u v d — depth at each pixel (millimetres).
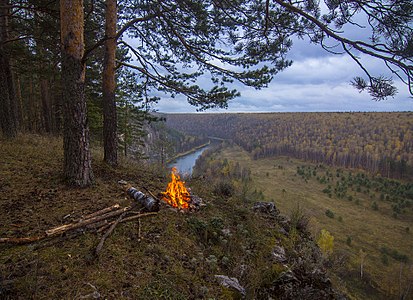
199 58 8383
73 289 2537
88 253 3133
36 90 21391
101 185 5684
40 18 8883
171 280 3055
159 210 4844
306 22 5617
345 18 4805
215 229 4727
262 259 4406
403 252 47406
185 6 7430
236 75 8062
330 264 5660
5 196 4520
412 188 85938
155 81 8875
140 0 7977
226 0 6570
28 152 7805
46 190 4965
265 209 6758
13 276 2576
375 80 4531
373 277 34094
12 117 9680
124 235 3752
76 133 5273
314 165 127812
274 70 7664
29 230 3504
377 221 64500
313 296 3982
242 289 3451
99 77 15766
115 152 7891
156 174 7879
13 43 9336
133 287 2768
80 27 5121
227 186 7449
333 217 64375
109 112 7660
